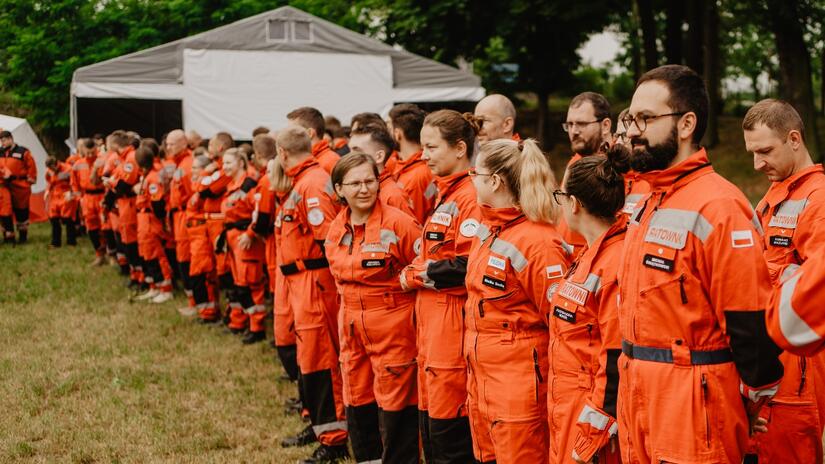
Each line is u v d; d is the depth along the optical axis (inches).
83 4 863.1
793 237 139.9
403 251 153.6
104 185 462.0
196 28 849.5
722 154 781.9
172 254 391.9
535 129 1050.7
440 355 142.0
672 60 775.1
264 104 503.8
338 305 186.4
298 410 225.5
